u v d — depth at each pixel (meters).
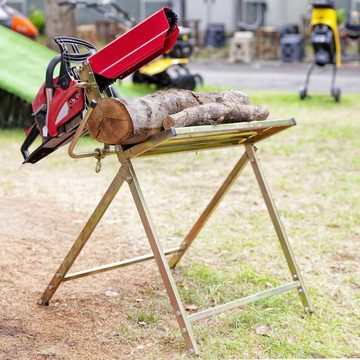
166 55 22.22
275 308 7.12
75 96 6.27
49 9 23.00
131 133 5.81
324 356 6.18
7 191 11.74
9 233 9.31
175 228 9.91
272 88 28.45
